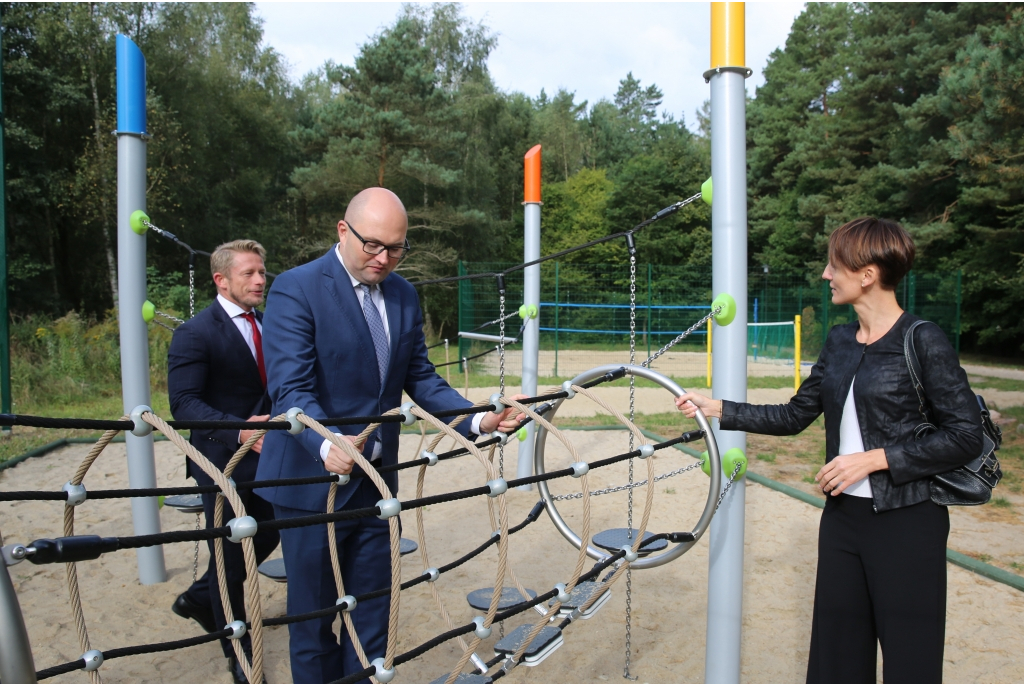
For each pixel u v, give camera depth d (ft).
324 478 6.37
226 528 4.60
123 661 10.37
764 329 66.85
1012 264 62.80
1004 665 10.18
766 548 15.24
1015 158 41.45
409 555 14.99
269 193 87.76
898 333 6.63
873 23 82.58
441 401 8.37
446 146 78.95
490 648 10.93
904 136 70.74
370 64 77.51
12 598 3.97
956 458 6.15
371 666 5.61
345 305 7.53
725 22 7.94
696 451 24.32
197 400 9.32
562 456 24.22
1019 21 37.73
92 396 38.42
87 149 59.98
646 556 8.95
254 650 4.70
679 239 104.78
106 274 65.62
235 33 85.76
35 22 58.70
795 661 10.36
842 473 6.40
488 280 59.82
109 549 4.09
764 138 104.12
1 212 27.14
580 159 145.89
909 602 6.31
